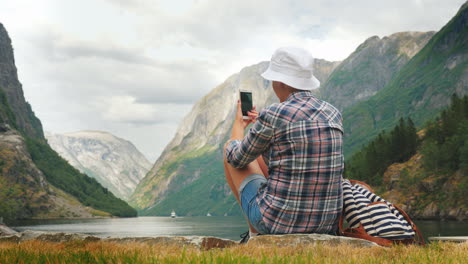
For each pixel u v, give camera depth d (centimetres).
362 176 15012
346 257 366
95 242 617
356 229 455
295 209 409
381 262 344
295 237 414
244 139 428
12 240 748
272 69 447
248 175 458
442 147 11844
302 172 404
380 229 443
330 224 433
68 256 392
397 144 14512
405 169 12862
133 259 339
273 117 411
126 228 12825
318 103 428
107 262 342
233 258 315
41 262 359
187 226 14762
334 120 422
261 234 456
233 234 8456
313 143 402
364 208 457
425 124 15238
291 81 431
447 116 13238
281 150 412
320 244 407
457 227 6059
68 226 14288
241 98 475
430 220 10275
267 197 425
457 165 11294
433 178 11631
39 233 737
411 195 11819
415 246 423
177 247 550
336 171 414
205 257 318
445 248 421
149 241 641
